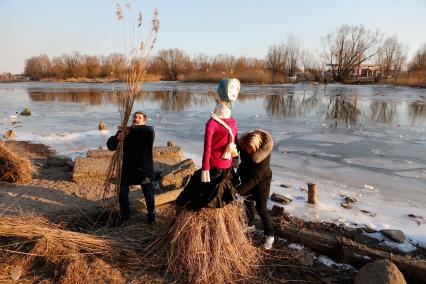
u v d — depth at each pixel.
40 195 5.69
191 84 56.81
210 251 3.82
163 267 3.93
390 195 6.57
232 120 3.87
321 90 39.56
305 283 3.82
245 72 60.34
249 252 4.12
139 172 4.78
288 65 63.88
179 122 16.23
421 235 4.86
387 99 27.67
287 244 4.55
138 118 4.95
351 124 15.61
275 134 13.15
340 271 4.05
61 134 12.24
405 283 3.46
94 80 77.62
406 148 10.73
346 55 60.22
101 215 5.06
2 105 24.66
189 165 6.44
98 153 7.40
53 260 3.79
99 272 3.72
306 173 7.96
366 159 9.35
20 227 3.99
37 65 89.50
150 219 4.86
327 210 5.67
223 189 3.78
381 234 4.89
